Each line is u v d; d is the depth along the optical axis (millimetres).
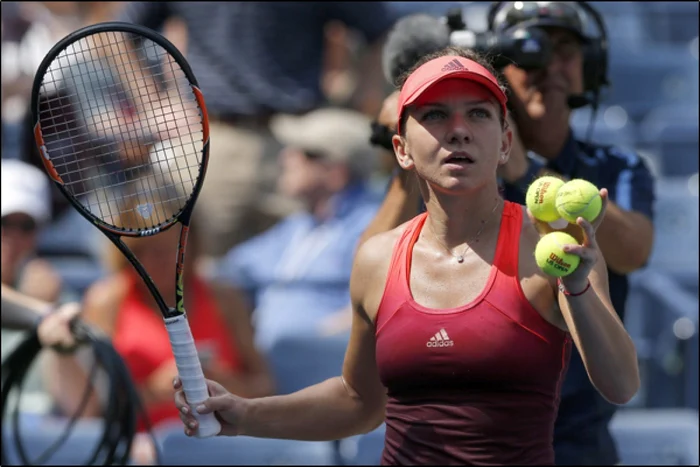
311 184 23453
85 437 18031
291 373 20469
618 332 10164
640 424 17953
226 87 24969
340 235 23219
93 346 15938
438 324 10508
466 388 10594
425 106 10500
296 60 25469
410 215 13305
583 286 9789
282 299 22375
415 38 13812
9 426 18969
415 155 10648
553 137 14555
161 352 19438
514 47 13859
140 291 19766
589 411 14031
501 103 10672
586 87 15156
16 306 16000
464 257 10727
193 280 19891
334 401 11922
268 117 25172
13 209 20609
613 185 14789
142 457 17609
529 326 10414
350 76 27500
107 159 19984
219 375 19578
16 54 28906
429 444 10758
